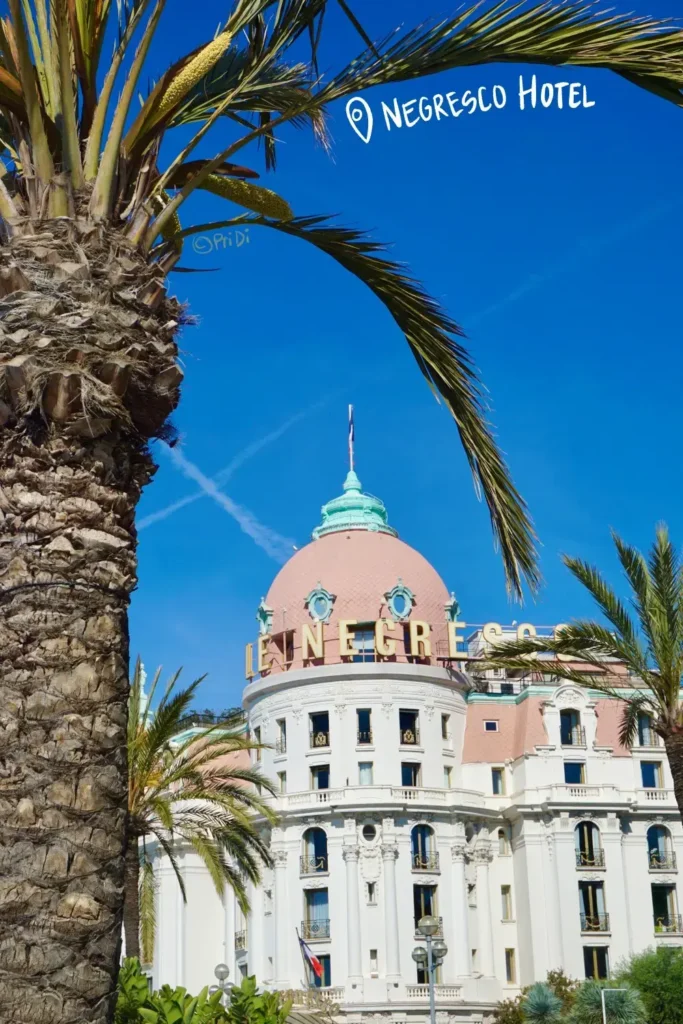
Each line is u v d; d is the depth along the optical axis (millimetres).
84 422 9094
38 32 10531
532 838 79062
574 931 76688
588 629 33594
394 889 75625
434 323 13352
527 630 86375
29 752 8422
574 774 81375
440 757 80938
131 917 40625
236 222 12289
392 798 77250
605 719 83938
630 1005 59562
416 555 88062
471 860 79375
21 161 10000
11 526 8969
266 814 46906
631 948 77125
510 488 13484
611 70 10586
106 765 8609
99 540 9047
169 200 10914
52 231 9438
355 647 82750
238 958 81188
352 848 76312
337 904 75750
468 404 13492
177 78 10070
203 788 44844
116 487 9320
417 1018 73000
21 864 8219
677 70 10328
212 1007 17562
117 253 9570
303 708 81062
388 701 80312
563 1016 63188
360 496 91125
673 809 80500
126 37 9906
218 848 47469
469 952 76500
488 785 82062
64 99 9523
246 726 85875
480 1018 74750
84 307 9297
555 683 82938
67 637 8711
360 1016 72625
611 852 78625
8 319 9211
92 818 8438
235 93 10836
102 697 8711
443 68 10742
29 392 9039
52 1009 8039
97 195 9648
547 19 10422
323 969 75312
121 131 9758
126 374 9289
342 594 84312
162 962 83125
